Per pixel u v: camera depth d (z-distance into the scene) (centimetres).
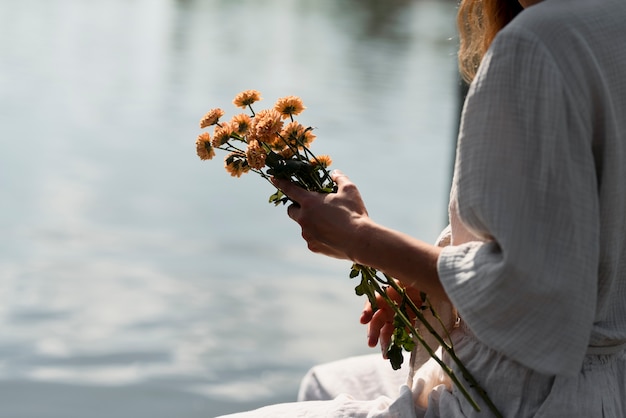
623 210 160
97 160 1466
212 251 977
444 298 163
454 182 163
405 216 1223
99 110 1969
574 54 154
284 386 629
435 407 177
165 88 2364
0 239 970
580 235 152
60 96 2102
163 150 1593
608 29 158
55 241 981
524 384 166
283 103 186
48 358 654
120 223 1084
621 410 168
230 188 1315
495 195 153
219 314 771
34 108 1912
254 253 976
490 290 153
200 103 2177
